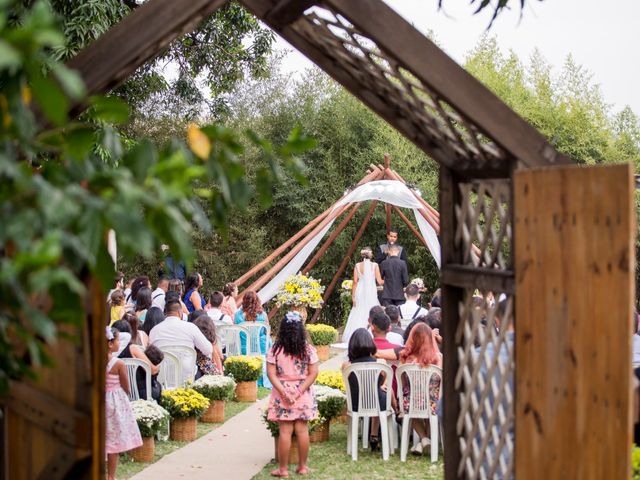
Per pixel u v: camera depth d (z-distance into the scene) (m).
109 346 6.88
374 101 4.33
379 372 8.17
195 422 8.98
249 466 7.83
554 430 3.43
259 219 23.59
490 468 4.12
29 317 1.82
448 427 4.41
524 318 3.56
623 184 3.22
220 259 22.70
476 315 4.31
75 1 11.08
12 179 1.97
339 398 8.95
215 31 16.62
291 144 2.71
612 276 3.26
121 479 7.23
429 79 3.66
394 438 8.64
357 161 23.30
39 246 1.74
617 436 3.22
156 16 3.66
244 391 11.38
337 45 4.12
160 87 17.88
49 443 3.67
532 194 3.53
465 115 3.72
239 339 12.40
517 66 28.09
